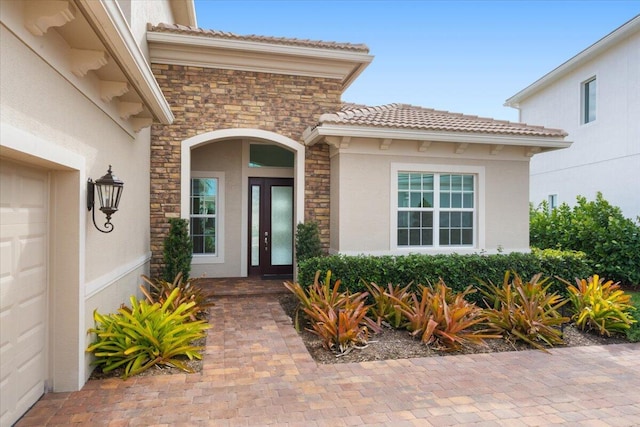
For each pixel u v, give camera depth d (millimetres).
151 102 5949
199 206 11297
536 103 17000
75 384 4477
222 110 9266
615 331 6887
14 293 3680
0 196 3436
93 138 4965
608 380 5051
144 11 8203
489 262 8336
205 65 9164
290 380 4910
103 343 4930
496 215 9859
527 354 5969
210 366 5289
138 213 7633
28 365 3996
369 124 8414
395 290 7570
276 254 11648
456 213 9742
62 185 4402
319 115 9742
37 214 4141
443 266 8070
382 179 9180
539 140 9391
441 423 3955
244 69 9359
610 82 12984
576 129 14547
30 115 3396
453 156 9594
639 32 11898
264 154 11602
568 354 5996
